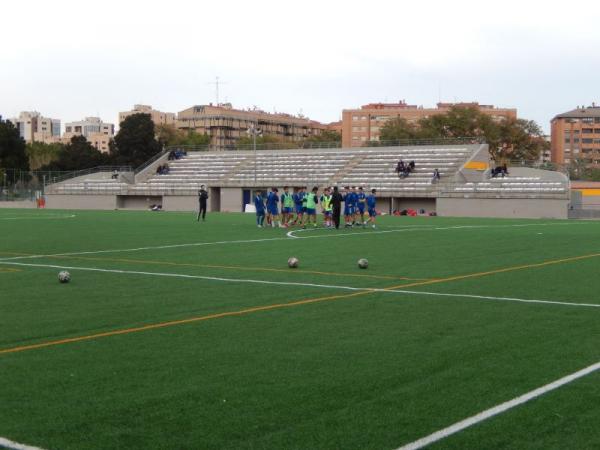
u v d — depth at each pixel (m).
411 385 7.55
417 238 29.92
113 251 23.59
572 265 19.33
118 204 76.88
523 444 5.88
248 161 77.62
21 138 101.38
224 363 8.48
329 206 39.69
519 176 63.91
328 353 9.01
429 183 64.56
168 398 7.08
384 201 65.50
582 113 162.88
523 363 8.48
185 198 72.88
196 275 17.12
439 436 6.03
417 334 10.20
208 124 167.00
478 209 60.09
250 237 30.42
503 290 14.62
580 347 9.34
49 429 6.20
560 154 162.38
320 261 20.36
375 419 6.45
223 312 11.99
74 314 11.78
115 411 6.68
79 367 8.29
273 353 9.00
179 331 10.39
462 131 95.62
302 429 6.20
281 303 12.95
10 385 7.54
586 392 7.27
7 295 13.93
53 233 32.91
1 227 37.84
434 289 14.75
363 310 12.23
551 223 44.56
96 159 102.88
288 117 188.50
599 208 64.88
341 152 74.81
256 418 6.48
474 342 9.65
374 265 19.31
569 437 6.03
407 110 156.38
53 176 86.06
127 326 10.77
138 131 104.50
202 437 6.01
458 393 7.25
